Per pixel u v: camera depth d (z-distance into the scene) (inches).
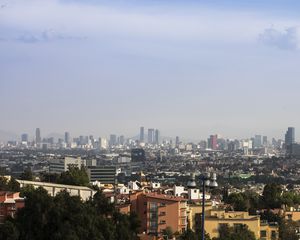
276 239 6825.8
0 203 5541.3
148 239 5487.2
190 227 6604.3
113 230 4463.6
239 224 6525.6
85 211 4439.0
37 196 4461.1
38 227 4306.1
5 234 4217.5
